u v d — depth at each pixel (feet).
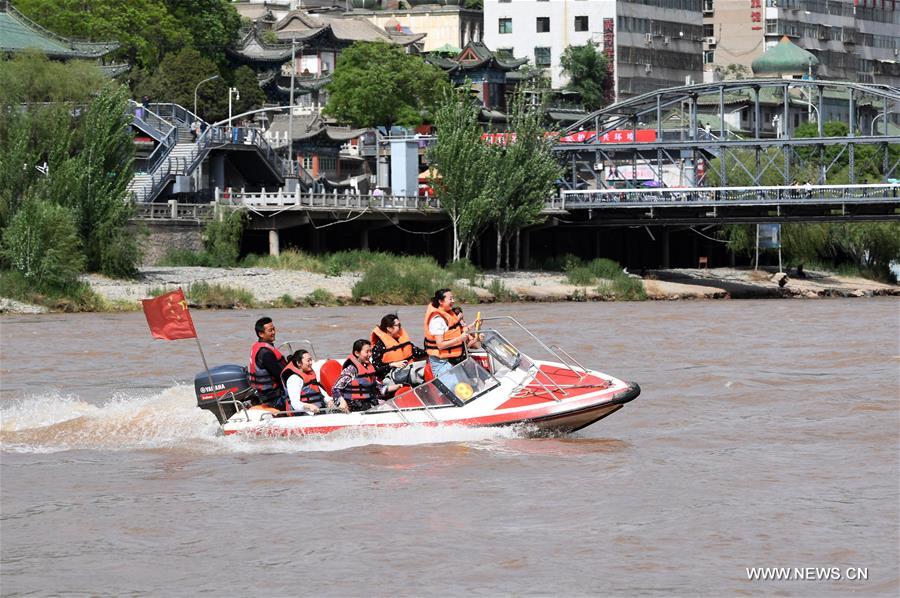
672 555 93.20
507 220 467.11
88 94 397.60
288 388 126.52
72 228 340.80
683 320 306.96
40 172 371.56
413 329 270.05
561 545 95.50
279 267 415.03
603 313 339.16
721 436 134.21
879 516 102.63
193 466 120.37
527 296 422.41
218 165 467.52
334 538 97.86
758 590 86.48
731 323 295.89
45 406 148.87
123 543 97.40
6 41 488.44
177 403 149.89
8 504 108.37
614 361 204.74
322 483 113.19
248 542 97.25
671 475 115.96
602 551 94.17
